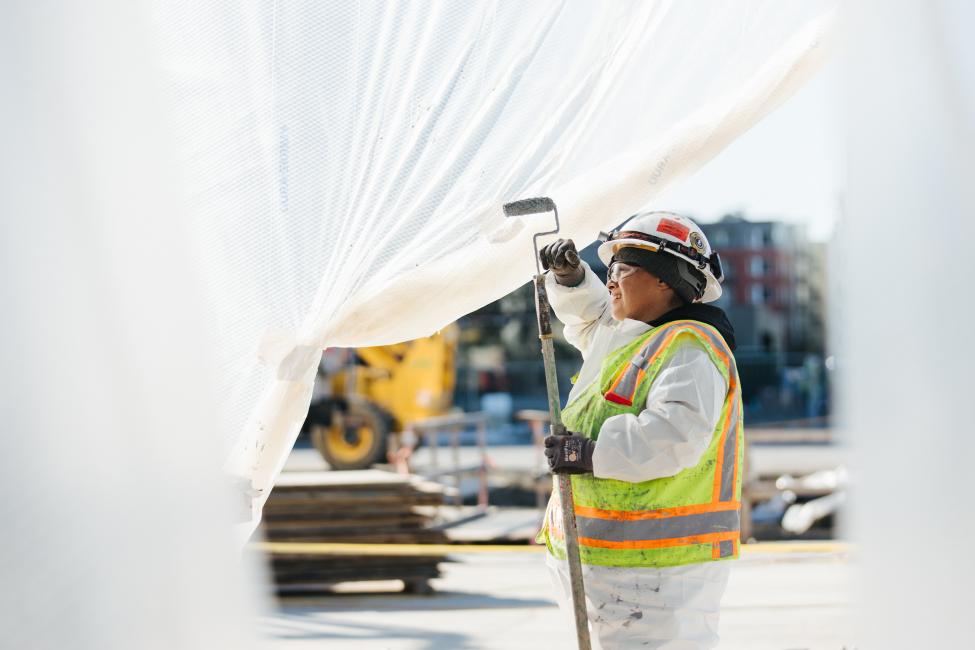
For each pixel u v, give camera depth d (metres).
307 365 2.89
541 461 11.41
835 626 5.25
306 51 2.88
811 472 11.42
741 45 3.09
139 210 2.28
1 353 2.20
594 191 3.05
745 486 9.60
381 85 2.93
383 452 12.16
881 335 2.47
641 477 2.55
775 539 9.53
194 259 2.35
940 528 2.40
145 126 2.29
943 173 2.44
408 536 7.07
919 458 2.42
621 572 2.63
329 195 2.91
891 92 2.47
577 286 3.04
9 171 2.21
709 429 2.55
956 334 2.41
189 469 2.30
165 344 2.29
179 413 2.29
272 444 2.88
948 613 2.40
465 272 2.99
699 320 2.74
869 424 2.47
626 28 3.03
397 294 2.95
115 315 2.25
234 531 2.41
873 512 2.46
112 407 2.25
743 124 3.08
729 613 5.67
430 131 2.96
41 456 2.22
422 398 12.31
